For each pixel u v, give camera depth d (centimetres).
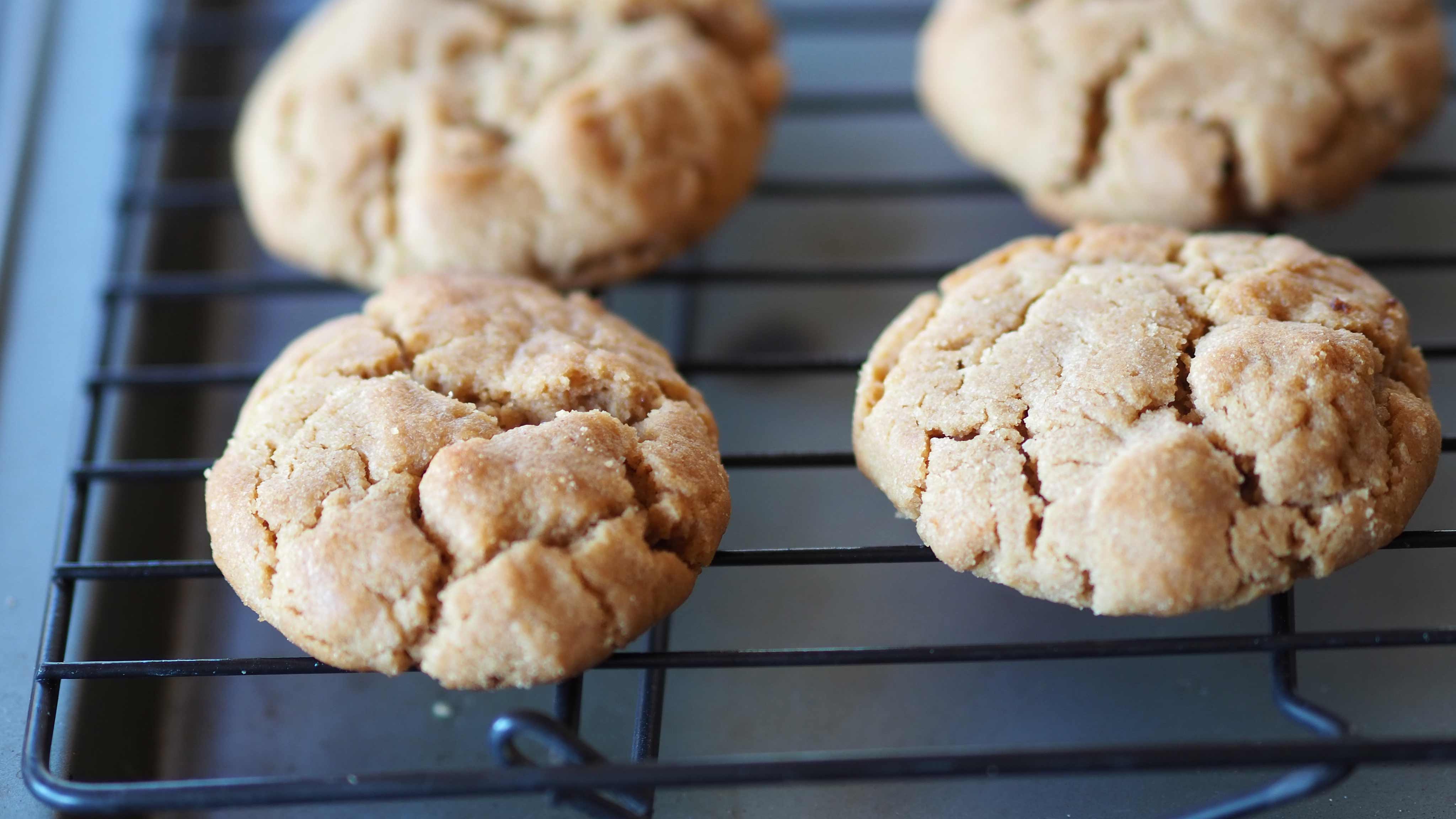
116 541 34
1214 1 36
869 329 38
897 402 31
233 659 31
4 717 32
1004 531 30
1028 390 31
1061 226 39
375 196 35
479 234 35
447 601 29
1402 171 38
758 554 31
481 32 37
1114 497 29
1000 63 36
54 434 35
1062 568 29
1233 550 29
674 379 32
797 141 41
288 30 43
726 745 33
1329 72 35
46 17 42
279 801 28
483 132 35
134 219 39
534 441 30
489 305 33
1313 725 29
